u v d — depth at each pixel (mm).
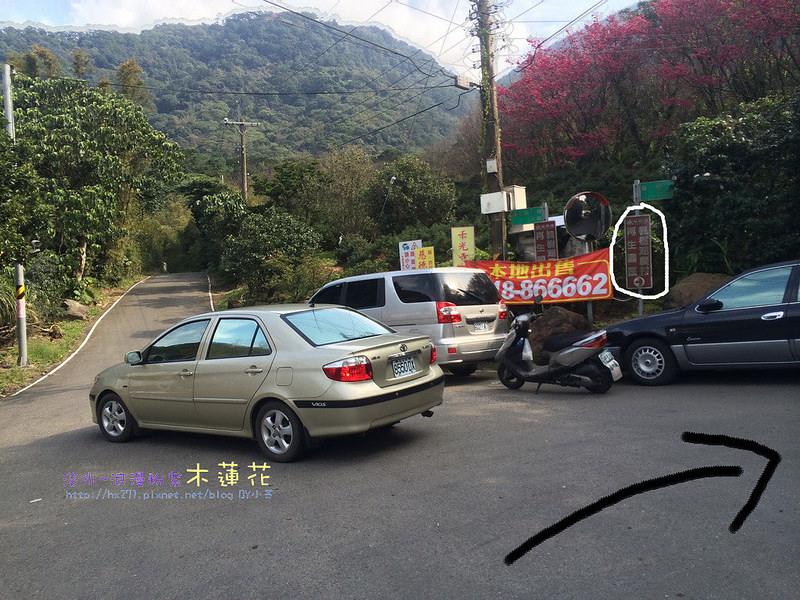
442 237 24500
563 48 25453
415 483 5082
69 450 7281
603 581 3275
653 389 8305
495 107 13375
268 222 28688
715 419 6352
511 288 12195
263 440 6070
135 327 25797
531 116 26484
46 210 22922
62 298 28250
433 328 9625
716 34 20922
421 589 3340
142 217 41500
